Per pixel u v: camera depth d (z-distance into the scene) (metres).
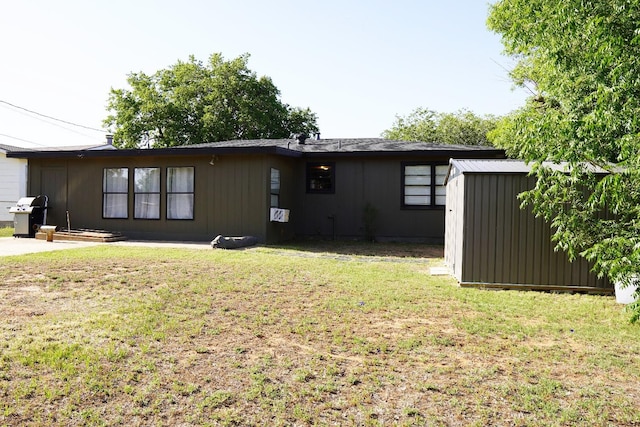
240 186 11.45
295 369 3.18
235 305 4.90
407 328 4.20
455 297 5.50
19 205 12.34
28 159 13.02
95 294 5.23
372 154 12.58
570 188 5.32
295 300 5.19
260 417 2.53
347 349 3.61
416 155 12.42
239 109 29.06
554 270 5.96
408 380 3.04
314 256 9.20
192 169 11.85
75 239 11.57
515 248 6.06
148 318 4.27
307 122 33.81
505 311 4.88
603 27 4.18
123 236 12.10
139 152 11.77
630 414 2.63
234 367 3.20
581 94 6.19
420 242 12.71
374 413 2.60
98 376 2.97
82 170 12.64
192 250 9.53
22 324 4.01
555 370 3.27
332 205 13.31
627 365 3.38
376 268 7.72
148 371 3.09
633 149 3.55
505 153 12.16
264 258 8.59
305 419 2.52
